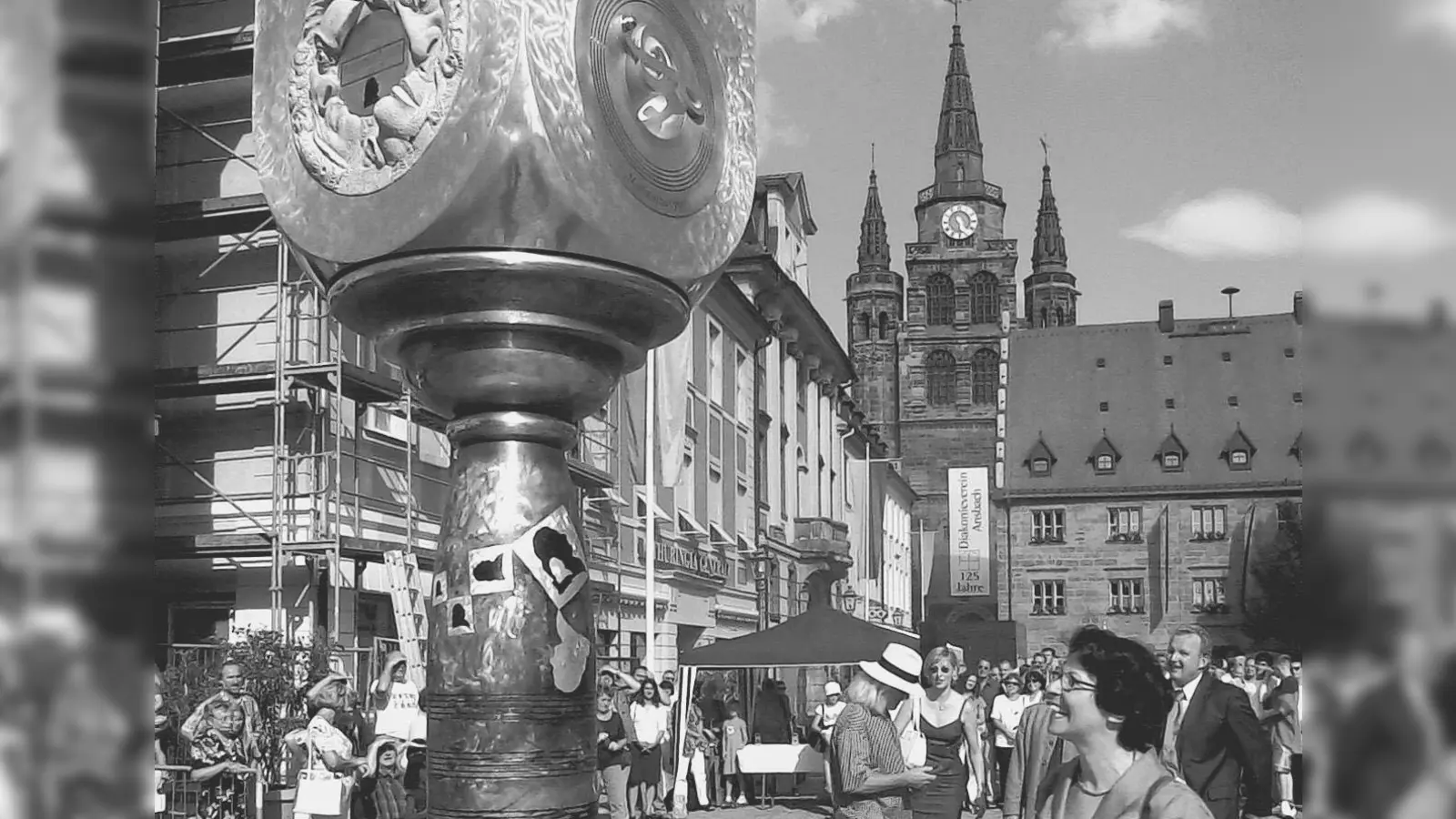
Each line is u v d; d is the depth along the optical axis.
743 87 2.47
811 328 49.69
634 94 2.16
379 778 8.68
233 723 10.83
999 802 17.73
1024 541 79.56
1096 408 82.06
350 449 18.72
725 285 38.09
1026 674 18.70
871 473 71.38
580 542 2.28
